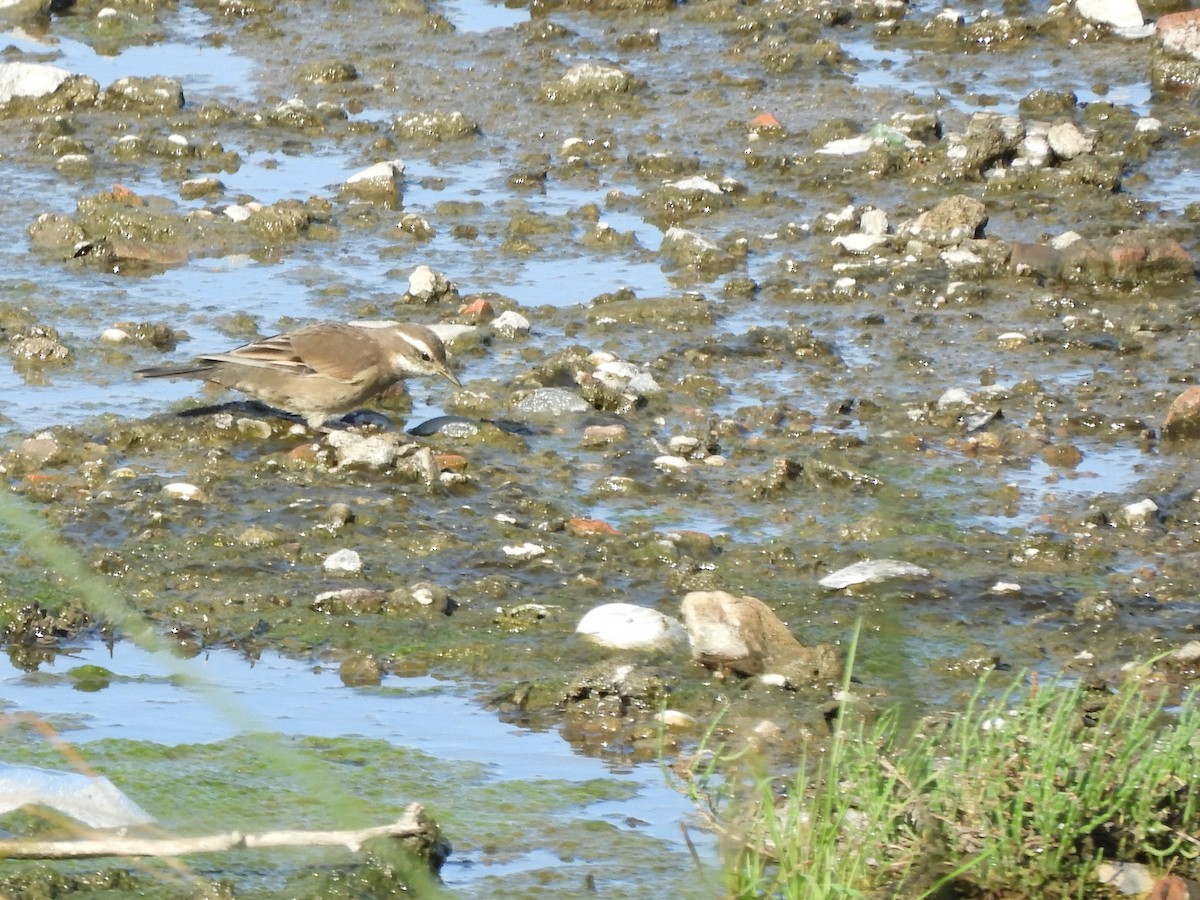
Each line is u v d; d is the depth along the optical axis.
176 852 9.23
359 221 24.12
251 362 17.53
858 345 20.30
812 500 16.28
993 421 18.03
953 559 14.94
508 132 28.14
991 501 16.19
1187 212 24.22
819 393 18.88
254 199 24.83
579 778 11.46
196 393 18.67
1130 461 17.17
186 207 24.38
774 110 29.06
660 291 21.84
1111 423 17.89
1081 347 20.08
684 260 22.86
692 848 10.52
